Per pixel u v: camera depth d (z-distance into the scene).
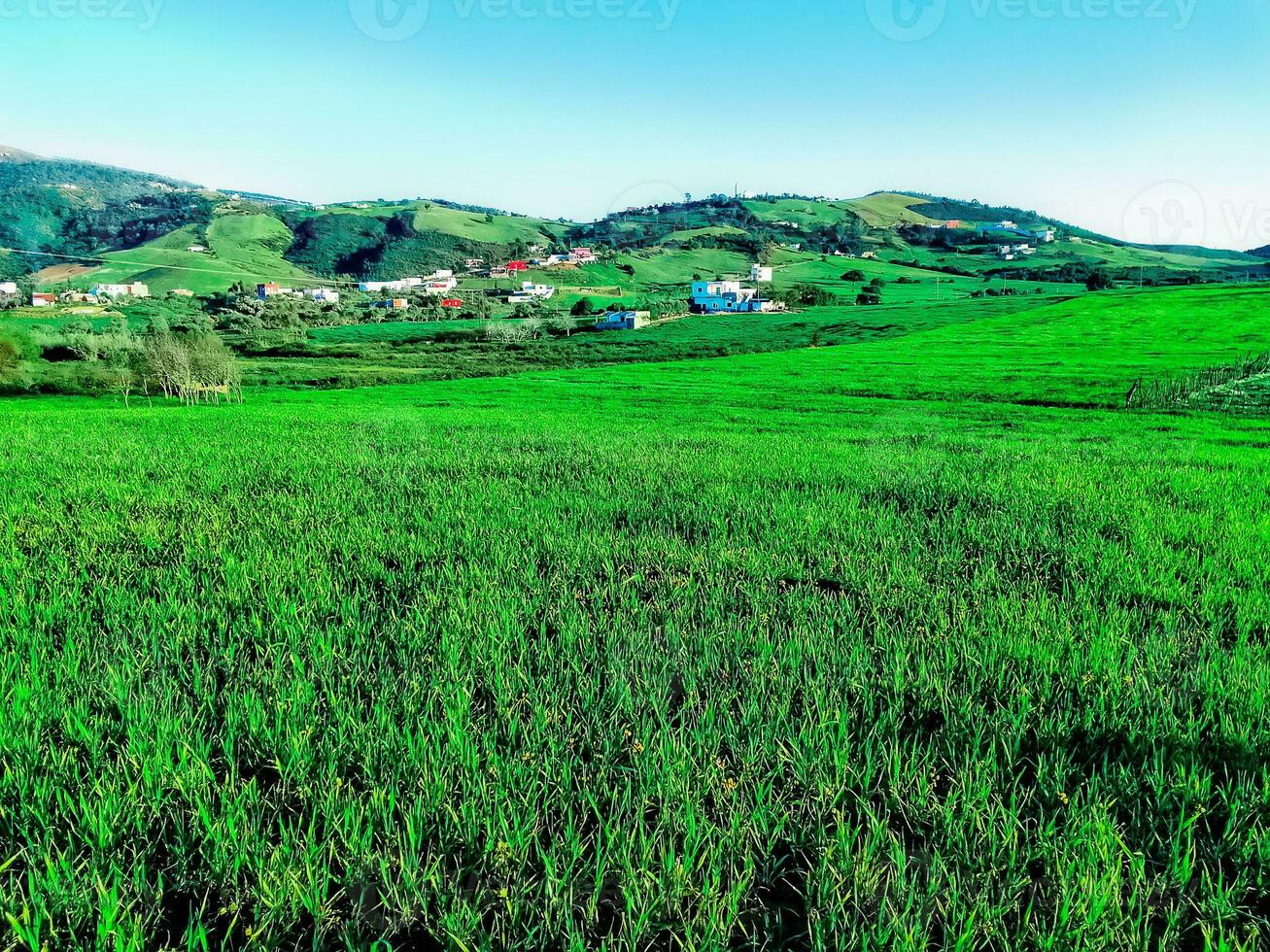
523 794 3.58
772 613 6.09
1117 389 39.81
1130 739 3.95
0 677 4.54
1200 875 3.15
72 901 2.91
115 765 3.71
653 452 17.02
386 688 4.58
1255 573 6.82
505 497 11.07
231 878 3.04
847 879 3.08
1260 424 27.23
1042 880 3.13
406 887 3.01
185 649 5.33
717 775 3.68
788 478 12.91
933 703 4.47
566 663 5.12
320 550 7.96
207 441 18.95
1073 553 7.67
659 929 2.89
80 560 7.45
